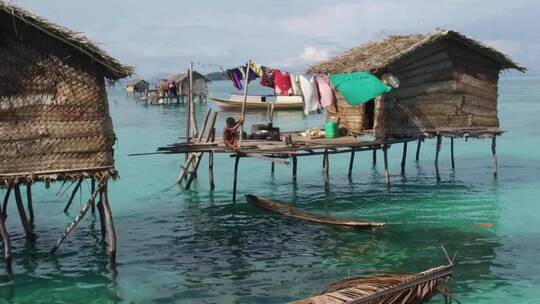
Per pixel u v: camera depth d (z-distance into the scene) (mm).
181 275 16109
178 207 23922
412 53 24547
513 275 15703
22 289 15195
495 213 22375
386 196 25453
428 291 12008
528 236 19297
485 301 14016
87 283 15578
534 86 166875
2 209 21250
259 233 19953
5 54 14922
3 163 15047
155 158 37000
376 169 32031
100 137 15805
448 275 12531
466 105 26406
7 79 14977
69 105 15477
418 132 25516
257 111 70750
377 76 24453
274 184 28375
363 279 12172
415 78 25094
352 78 23828
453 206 23531
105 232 19438
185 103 91750
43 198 25656
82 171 15711
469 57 26281
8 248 16172
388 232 19875
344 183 28391
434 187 27219
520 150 38188
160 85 94312
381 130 24766
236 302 14258
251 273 16203
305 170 31859
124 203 24766
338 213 22719
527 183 27875
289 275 16016
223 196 25781
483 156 36031
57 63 15305
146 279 15852
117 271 16453
